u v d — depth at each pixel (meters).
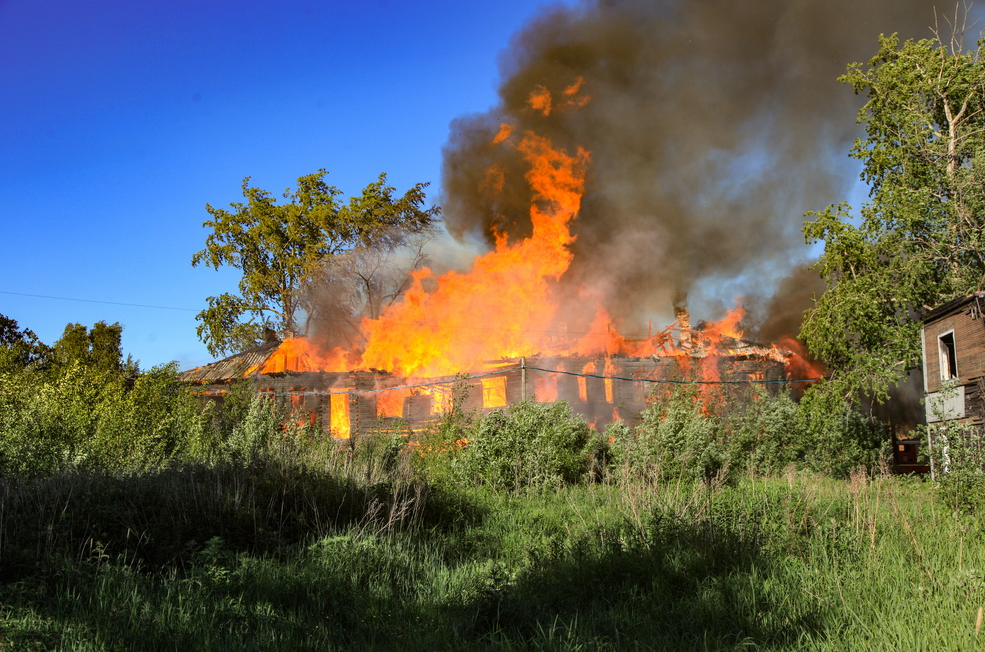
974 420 21.12
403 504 10.99
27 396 18.28
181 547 9.45
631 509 10.80
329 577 8.32
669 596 7.62
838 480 20.75
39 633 6.27
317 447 16.47
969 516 10.60
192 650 6.28
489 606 6.95
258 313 49.06
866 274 28.03
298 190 51.09
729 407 31.70
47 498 10.16
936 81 28.69
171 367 23.44
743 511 10.23
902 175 27.88
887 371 26.53
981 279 24.53
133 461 17.53
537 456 17.73
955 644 5.69
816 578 7.74
